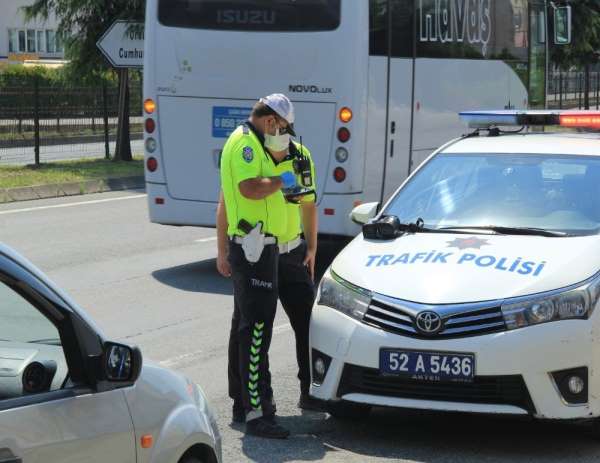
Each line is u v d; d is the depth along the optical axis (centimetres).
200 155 1692
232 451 862
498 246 905
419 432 914
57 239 1938
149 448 539
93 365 506
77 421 494
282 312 1391
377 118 1680
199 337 1257
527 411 816
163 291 1522
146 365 575
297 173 915
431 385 831
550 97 5144
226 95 1666
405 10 1752
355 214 1042
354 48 1612
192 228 2103
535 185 1005
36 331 552
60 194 2584
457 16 1938
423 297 841
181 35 1675
